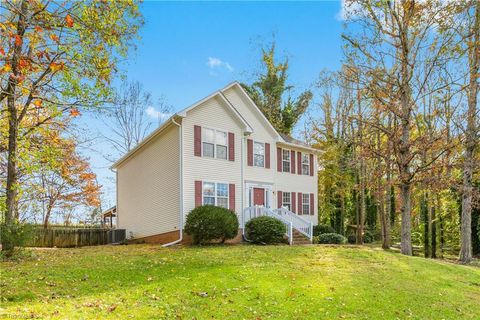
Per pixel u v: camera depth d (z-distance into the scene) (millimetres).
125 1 10984
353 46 17719
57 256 13406
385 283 10367
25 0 8383
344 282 10047
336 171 28391
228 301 8039
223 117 19672
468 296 10242
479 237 22016
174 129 18438
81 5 9859
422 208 27438
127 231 22672
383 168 19172
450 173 19172
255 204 21281
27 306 6965
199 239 16688
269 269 10984
